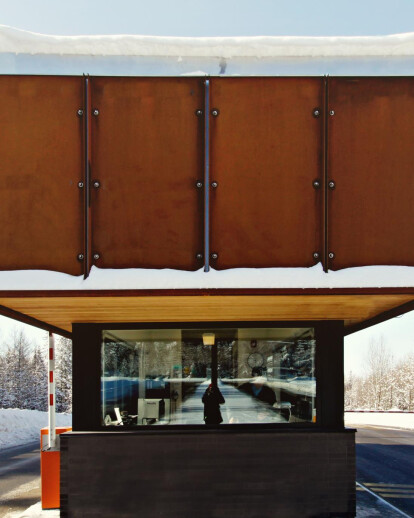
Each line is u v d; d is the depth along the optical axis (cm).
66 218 608
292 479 745
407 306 702
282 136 619
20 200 608
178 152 616
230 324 815
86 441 747
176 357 811
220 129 618
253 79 623
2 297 591
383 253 611
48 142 614
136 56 632
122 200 611
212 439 750
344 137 621
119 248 607
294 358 812
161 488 741
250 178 615
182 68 631
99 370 807
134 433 750
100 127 617
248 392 803
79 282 595
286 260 607
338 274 604
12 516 840
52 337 909
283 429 762
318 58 641
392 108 625
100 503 738
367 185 617
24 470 1294
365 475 1238
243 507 739
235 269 605
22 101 617
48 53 632
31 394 5403
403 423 3059
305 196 614
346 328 1027
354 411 4753
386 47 640
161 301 633
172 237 609
